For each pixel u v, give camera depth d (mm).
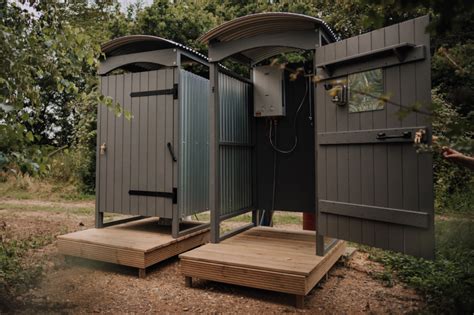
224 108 4059
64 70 2617
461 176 6219
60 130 10430
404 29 2592
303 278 2721
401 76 2611
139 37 4012
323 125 3184
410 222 2551
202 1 11258
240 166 4359
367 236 2855
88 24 3492
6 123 2268
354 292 3104
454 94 1800
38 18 2494
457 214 5160
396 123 2637
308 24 3289
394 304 2838
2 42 2178
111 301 2893
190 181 4215
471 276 2871
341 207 3012
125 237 3965
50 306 2639
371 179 2814
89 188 9969
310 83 4262
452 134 1346
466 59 1643
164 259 3781
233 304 2867
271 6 9461
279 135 4488
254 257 3160
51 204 8578
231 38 3688
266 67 4402
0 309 2473
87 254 3797
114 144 4391
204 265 3145
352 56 2889
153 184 4121
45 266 3680
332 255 3479
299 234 4129
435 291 2865
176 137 4000
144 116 4207
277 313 2697
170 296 3027
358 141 2883
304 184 4352
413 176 2551
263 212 4957
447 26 1078
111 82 4434
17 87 2291
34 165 2221
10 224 5934
